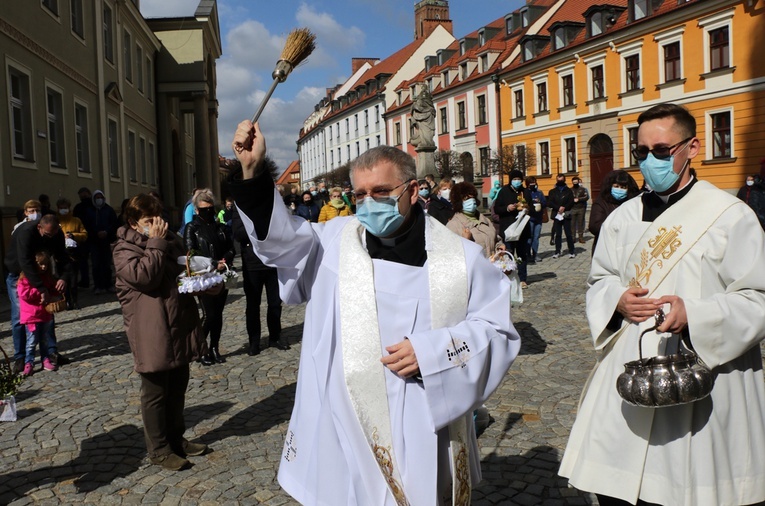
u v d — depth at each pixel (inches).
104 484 145.5
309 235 84.3
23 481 148.0
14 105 509.7
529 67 1414.9
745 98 956.6
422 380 75.5
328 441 79.1
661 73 1090.1
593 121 1246.9
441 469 79.3
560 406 183.9
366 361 77.0
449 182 352.2
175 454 153.2
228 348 274.5
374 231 79.4
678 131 88.5
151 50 1060.5
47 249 236.4
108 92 761.0
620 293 90.0
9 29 484.4
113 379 231.6
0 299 406.6
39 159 542.0
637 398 80.7
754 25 935.7
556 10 1483.8
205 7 1092.5
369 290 78.6
